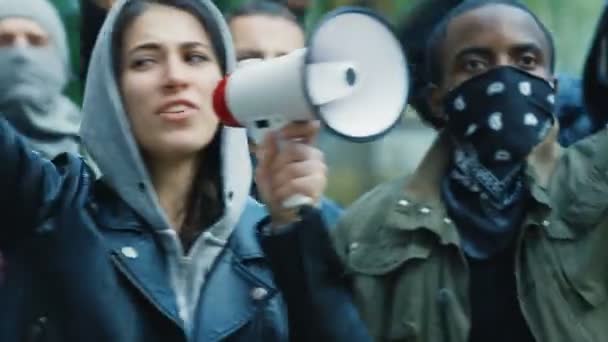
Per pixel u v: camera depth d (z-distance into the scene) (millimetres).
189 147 5211
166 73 5188
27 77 7305
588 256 5750
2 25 7320
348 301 5129
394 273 5777
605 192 5801
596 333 5648
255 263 5340
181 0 5324
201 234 5270
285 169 4852
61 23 7512
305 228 4980
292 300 5090
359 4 10531
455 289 5695
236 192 5348
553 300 5660
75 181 5184
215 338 5141
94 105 5273
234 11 7609
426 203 5848
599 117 6805
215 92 4953
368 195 6117
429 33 6277
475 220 5793
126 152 5211
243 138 5391
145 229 5223
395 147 12648
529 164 5883
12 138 5090
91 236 5098
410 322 5668
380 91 4766
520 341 5672
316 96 4605
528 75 5844
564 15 11688
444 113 6012
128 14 5266
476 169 5863
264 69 4793
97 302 5012
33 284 5066
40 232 5098
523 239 5750
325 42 4633
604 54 6738
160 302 5098
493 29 5879
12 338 5020
